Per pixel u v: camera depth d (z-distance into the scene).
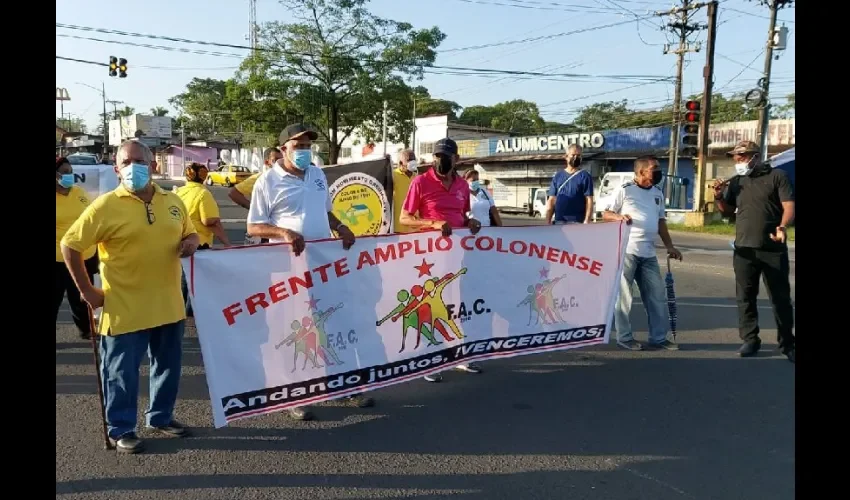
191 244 4.27
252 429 4.62
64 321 7.65
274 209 4.87
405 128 41.56
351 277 4.88
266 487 3.75
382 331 5.05
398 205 8.33
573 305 5.95
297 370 4.69
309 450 4.27
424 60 39.53
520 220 31.33
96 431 4.52
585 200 7.25
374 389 5.50
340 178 8.00
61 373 5.76
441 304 5.33
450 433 4.59
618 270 6.12
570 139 39.50
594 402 5.27
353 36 38.75
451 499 3.66
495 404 5.21
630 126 61.06
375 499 3.64
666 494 3.75
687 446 4.41
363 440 4.45
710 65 26.56
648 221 6.75
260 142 52.50
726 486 3.86
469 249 5.44
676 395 5.45
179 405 5.07
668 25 29.36
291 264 4.62
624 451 4.32
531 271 5.74
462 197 5.76
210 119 81.19
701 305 9.49
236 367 4.45
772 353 6.79
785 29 23.62
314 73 39.03
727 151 33.81
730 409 5.11
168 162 75.25
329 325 4.81
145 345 4.25
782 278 6.43
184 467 3.98
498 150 44.62
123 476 3.85
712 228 25.09
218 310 4.38
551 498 3.70
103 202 3.97
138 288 4.11
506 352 5.70
